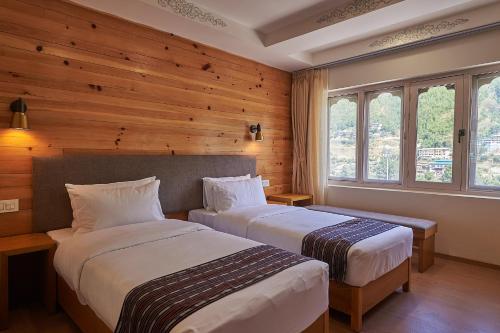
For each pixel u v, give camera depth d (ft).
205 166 11.76
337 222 9.34
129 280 5.12
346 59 13.41
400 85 12.98
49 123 8.28
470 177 11.43
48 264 7.36
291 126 15.83
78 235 7.36
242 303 4.46
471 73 11.14
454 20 10.19
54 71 8.30
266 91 14.37
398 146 13.29
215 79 12.17
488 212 10.75
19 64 7.77
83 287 5.89
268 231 8.84
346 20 9.55
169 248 6.62
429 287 9.26
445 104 11.89
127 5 8.64
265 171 14.55
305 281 5.50
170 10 9.05
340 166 15.20
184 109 11.22
